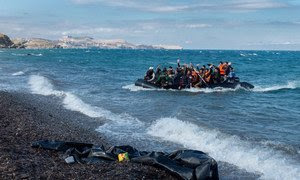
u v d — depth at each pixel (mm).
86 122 16094
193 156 9125
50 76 37625
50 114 17375
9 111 16516
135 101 22047
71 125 15234
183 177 8578
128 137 13594
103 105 20453
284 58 108875
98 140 13016
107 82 33031
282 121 16766
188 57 108500
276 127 15477
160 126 15117
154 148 12203
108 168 9062
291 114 18562
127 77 38531
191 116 17312
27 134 12422
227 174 9727
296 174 9594
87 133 13992
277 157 11000
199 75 28094
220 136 13430
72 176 8289
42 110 18359
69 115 17531
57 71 45000
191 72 28438
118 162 9664
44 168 8703
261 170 9977
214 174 8672
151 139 13328
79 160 9672
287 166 10195
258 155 11164
